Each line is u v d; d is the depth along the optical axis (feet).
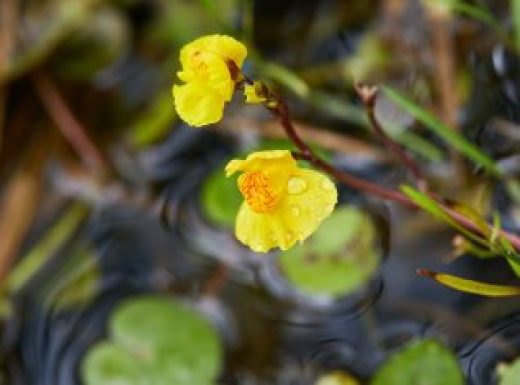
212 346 1.11
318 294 1.11
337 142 1.18
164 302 1.13
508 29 1.17
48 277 1.20
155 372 1.10
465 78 1.18
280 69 1.14
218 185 1.16
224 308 1.15
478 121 1.15
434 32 1.20
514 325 1.06
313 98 1.21
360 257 1.11
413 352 1.03
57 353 1.16
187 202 1.20
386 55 1.21
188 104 0.91
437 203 1.00
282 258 1.12
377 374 1.03
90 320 1.17
